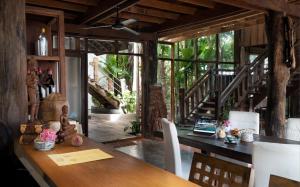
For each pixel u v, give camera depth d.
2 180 2.07
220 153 2.65
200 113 7.50
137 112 9.34
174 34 7.12
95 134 7.50
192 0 5.04
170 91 8.55
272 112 4.30
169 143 2.95
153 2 5.34
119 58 11.29
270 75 4.34
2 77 2.25
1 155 2.12
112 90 11.46
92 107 11.38
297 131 3.37
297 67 6.54
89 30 6.14
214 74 8.20
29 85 2.34
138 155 5.41
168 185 1.21
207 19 5.53
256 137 3.14
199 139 2.99
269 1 4.03
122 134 7.48
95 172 1.35
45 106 1.99
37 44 3.09
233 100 7.34
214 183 1.44
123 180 1.25
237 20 5.67
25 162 1.75
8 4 2.26
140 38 6.83
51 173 1.33
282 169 1.80
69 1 4.97
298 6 4.44
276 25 4.23
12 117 2.28
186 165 4.61
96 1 5.02
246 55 9.63
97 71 11.29
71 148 1.79
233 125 3.89
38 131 1.90
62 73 3.07
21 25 2.32
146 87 7.15
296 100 7.45
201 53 9.66
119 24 4.78
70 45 6.08
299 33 4.93
